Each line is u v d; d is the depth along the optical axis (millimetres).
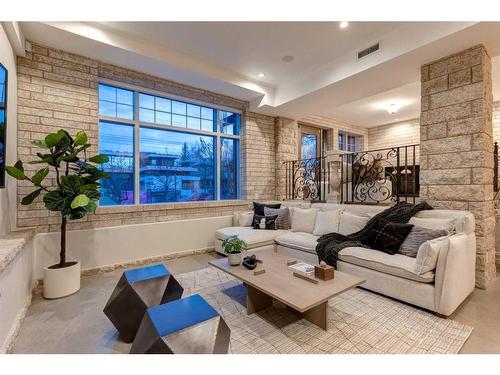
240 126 5141
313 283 2031
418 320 2088
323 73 3791
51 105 2979
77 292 2678
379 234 2789
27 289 2424
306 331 1964
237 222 4547
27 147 2814
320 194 4766
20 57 2793
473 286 2523
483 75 2654
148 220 3795
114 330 1987
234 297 2568
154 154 4168
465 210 2736
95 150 3281
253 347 1768
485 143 2678
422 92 3092
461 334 1879
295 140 5625
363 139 7656
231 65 3816
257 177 5141
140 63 3373
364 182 4141
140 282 1920
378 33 3002
